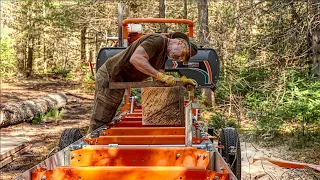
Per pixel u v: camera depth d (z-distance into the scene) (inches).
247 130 405.7
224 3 681.6
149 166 137.9
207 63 270.7
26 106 511.8
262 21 506.0
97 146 160.2
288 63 459.8
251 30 546.6
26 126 486.9
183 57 184.1
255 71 488.4
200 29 587.8
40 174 124.3
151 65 183.9
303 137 352.5
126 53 192.9
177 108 182.4
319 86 383.6
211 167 151.4
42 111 550.3
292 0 430.0
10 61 1251.8
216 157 148.2
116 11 791.7
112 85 169.0
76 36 1195.9
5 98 782.5
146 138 170.6
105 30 823.1
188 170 124.1
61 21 1037.2
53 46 1412.4
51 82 1170.6
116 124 213.6
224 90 505.7
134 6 770.2
